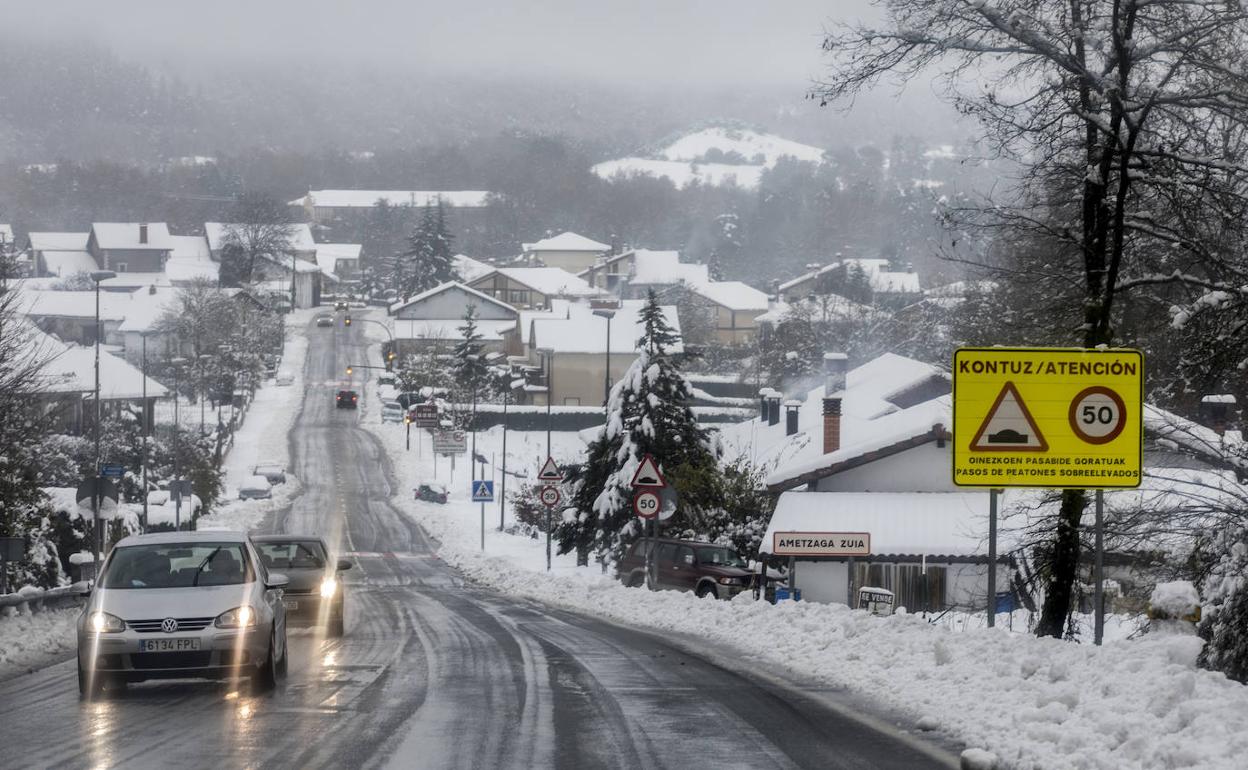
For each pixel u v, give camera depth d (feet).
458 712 73.26
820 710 75.87
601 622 152.05
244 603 83.61
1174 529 101.50
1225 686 60.80
